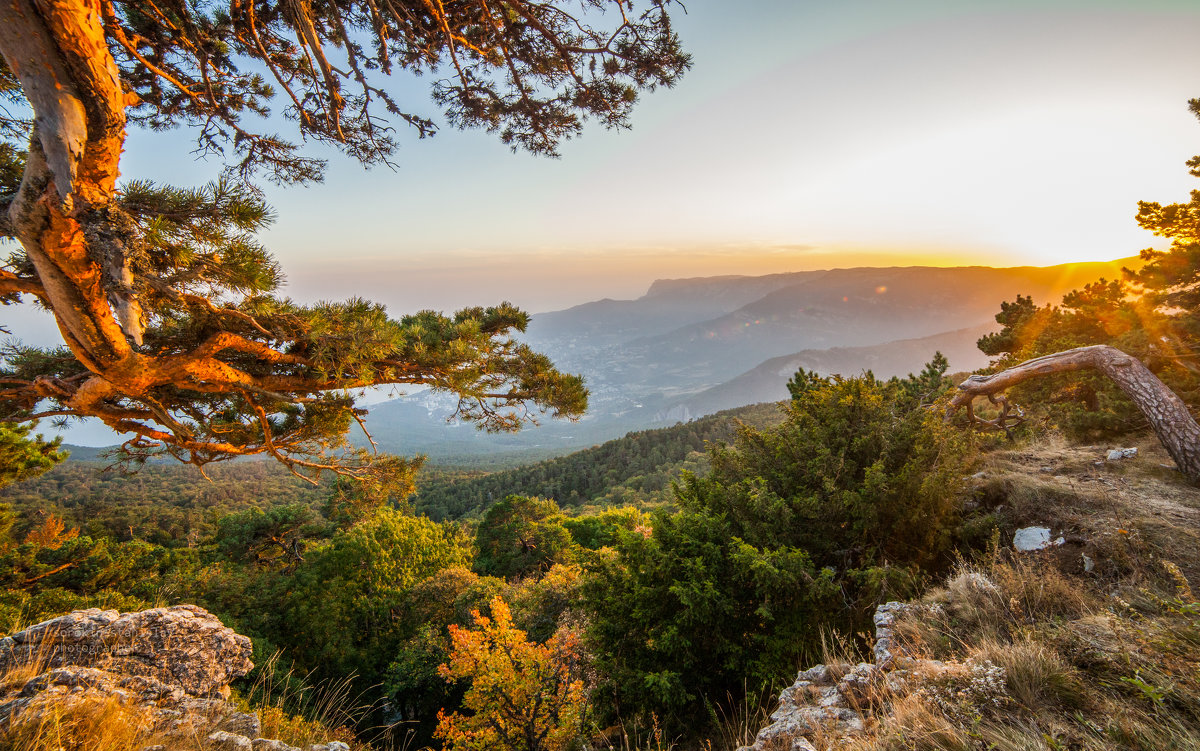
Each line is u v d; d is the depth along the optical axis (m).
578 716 7.21
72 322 3.23
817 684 3.60
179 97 5.25
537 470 100.50
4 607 8.77
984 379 9.09
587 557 6.70
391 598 17.89
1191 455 5.83
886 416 6.57
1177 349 9.33
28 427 7.29
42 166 2.69
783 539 5.86
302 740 3.88
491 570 27.64
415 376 5.34
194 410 5.54
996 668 2.63
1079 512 5.09
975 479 6.38
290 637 16.75
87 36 2.58
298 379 4.90
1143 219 10.43
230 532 25.64
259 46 4.64
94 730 2.58
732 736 4.59
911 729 2.38
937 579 5.11
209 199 3.29
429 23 5.22
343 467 6.31
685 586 5.40
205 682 3.77
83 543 16.00
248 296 3.72
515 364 5.75
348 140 5.66
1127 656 2.52
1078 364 7.90
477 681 8.00
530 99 6.04
